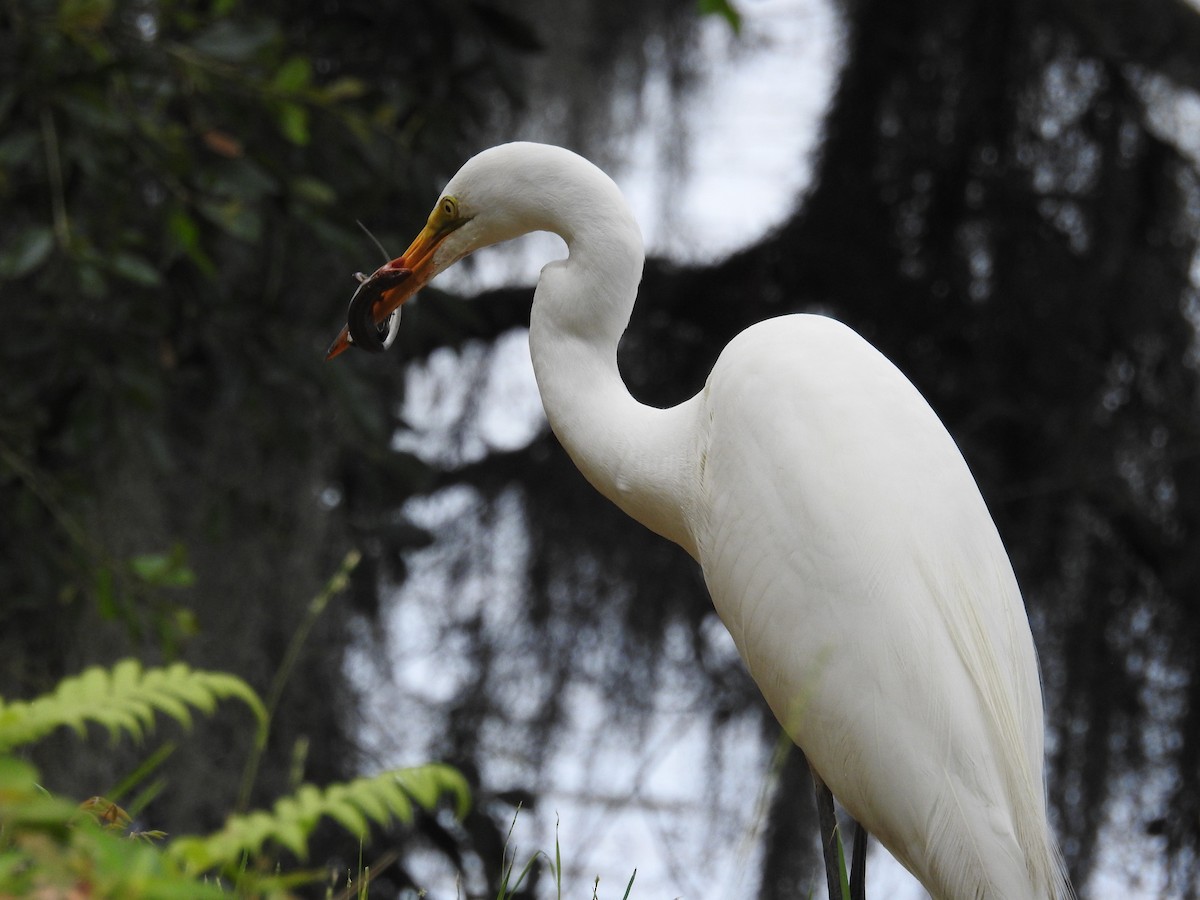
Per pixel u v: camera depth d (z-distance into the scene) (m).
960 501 4.56
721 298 14.15
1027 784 4.23
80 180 8.21
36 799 2.35
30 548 8.29
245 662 10.36
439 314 10.43
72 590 8.38
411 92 9.29
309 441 9.13
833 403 4.62
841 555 4.38
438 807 10.02
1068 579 12.97
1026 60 12.94
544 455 14.24
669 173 15.47
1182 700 12.84
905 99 12.98
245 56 7.96
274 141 8.78
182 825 9.99
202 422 9.92
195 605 10.18
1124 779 12.61
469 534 14.34
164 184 8.02
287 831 2.49
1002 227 12.82
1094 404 12.84
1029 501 12.67
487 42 9.80
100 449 9.54
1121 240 12.82
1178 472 12.85
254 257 9.71
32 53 7.64
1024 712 4.45
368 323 5.80
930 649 4.25
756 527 4.62
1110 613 12.97
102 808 2.89
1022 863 4.14
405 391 11.59
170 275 8.56
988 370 12.80
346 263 9.65
